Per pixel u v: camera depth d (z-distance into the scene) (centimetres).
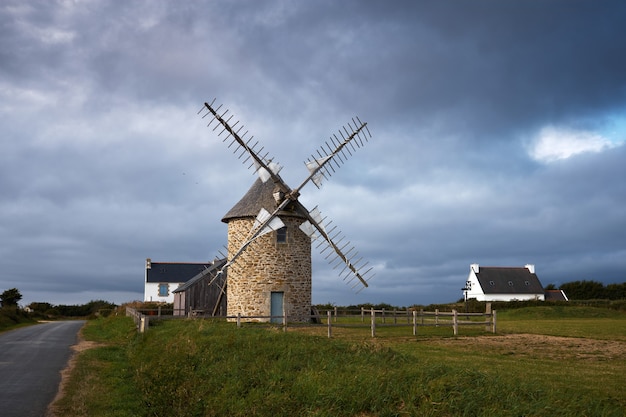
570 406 910
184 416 1102
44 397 1308
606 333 2775
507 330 2916
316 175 3409
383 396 968
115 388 1433
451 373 1081
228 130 3281
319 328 2794
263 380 1186
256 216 3269
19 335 3073
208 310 4025
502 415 837
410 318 3653
